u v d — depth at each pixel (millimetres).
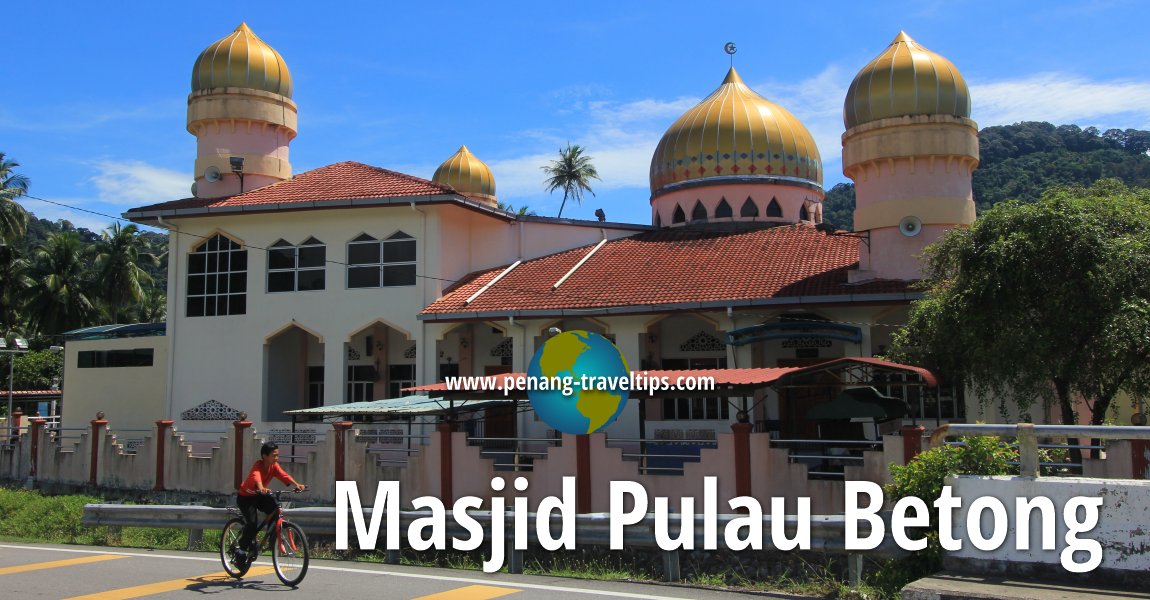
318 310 27125
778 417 24375
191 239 28438
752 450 16953
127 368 29359
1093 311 15422
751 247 26922
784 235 27703
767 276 24125
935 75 22516
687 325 25922
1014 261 15812
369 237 27047
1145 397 16453
